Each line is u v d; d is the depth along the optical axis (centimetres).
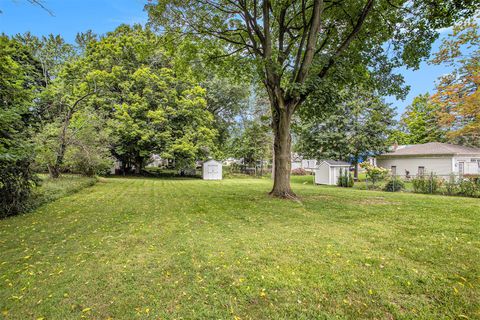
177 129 2234
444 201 879
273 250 374
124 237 441
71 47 2202
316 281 279
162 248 385
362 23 788
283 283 274
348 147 1859
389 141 2109
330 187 1577
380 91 912
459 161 1761
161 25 858
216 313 226
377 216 615
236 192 1138
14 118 610
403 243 406
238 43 916
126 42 2102
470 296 249
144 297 251
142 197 948
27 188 698
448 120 1630
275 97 869
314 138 1966
